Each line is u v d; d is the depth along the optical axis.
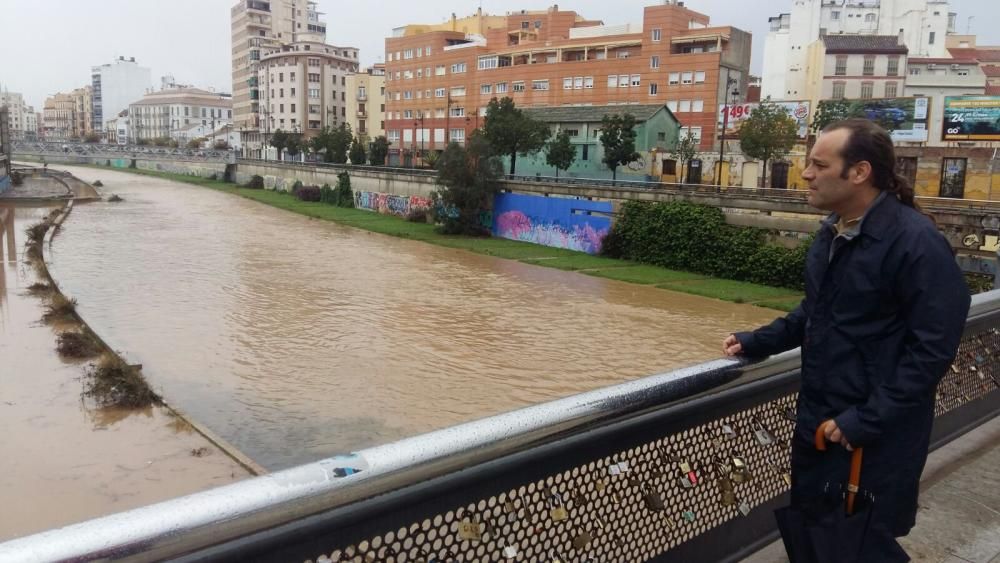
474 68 76.69
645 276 31.06
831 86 55.09
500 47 78.50
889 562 2.21
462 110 78.75
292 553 1.58
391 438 12.38
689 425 2.55
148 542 1.31
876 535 2.20
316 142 83.44
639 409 2.22
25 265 29.83
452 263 34.75
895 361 2.19
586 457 2.18
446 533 1.86
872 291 2.18
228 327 20.48
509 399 14.75
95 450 10.84
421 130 84.44
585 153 55.28
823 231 2.41
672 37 61.34
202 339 19.02
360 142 80.25
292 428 12.73
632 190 35.69
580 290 28.14
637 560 2.44
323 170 67.12
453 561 1.89
